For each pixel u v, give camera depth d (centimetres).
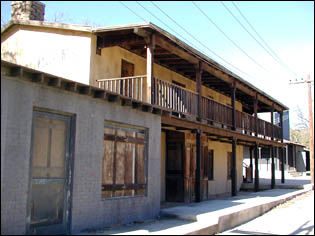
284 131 4006
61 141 777
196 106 1407
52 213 743
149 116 1059
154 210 1051
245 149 3809
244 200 1458
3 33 1360
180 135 1548
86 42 1195
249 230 1015
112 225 884
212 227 933
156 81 1148
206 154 1739
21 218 659
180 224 936
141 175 1023
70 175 783
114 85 1273
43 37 1267
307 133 5625
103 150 892
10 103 655
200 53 1366
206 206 1212
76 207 783
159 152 1097
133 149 1001
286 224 1127
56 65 1227
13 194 647
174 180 1541
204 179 1700
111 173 912
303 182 2714
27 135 681
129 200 950
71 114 793
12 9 1363
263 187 2366
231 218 1052
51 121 757
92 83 1180
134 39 1166
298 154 4372
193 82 1866
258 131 2131
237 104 2458
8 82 654
